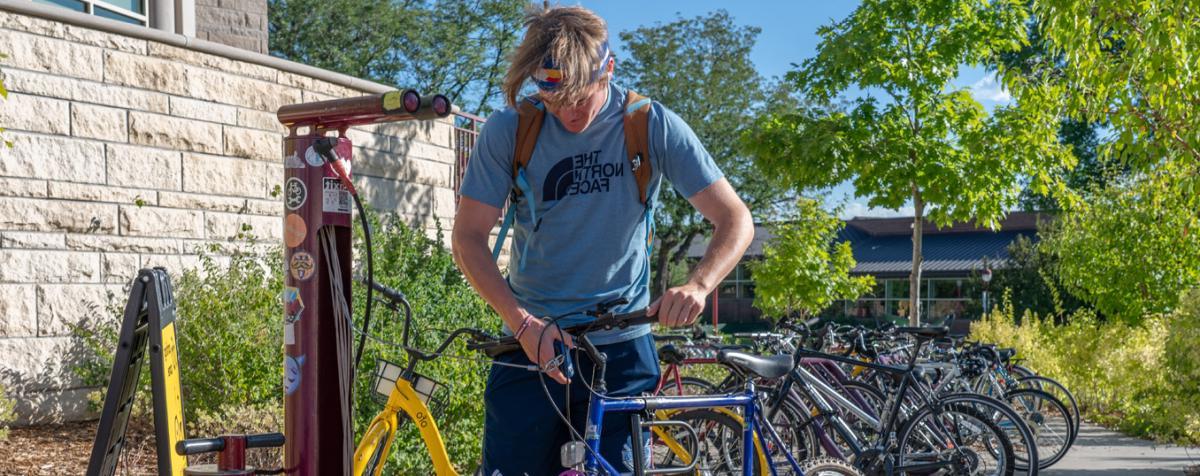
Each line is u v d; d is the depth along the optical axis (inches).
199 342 261.1
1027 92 398.6
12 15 286.4
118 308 304.3
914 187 509.4
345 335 100.2
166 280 108.7
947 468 246.5
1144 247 546.0
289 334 100.6
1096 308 575.8
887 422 249.0
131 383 109.1
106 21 305.4
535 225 116.8
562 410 121.3
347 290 103.0
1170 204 508.1
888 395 265.1
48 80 293.7
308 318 100.1
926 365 262.8
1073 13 331.6
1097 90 343.9
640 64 1533.0
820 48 507.2
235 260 305.3
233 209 341.4
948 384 325.4
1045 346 529.7
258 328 267.7
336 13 1338.6
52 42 294.8
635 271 119.8
